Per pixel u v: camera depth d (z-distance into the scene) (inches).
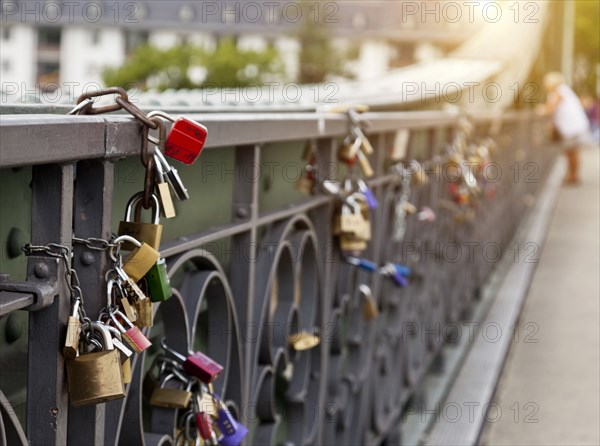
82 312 57.6
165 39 3339.1
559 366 225.1
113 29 3184.1
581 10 1929.1
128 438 69.2
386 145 158.4
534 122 554.3
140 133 61.6
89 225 59.1
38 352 56.4
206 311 89.2
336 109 120.3
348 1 3595.0
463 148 226.7
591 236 446.0
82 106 59.6
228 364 86.1
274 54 3006.9
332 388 128.3
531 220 472.1
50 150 50.6
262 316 95.7
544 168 656.4
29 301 52.9
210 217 88.4
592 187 683.4
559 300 303.3
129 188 72.3
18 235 59.1
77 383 56.3
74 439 61.3
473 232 277.6
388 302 169.0
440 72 346.6
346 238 124.4
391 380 170.6
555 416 189.2
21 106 61.3
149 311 61.4
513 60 414.9
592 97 1956.2
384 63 3604.8
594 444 173.8
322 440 126.0
